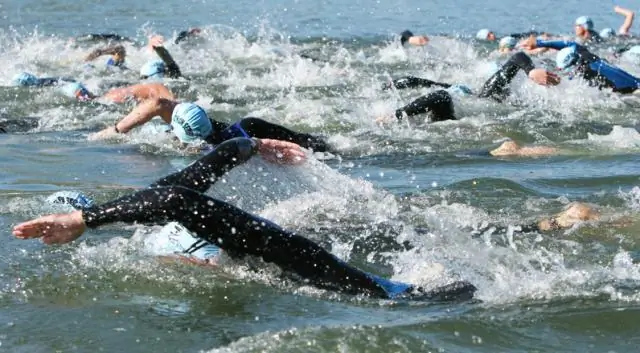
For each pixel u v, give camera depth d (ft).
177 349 18.49
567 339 19.20
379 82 56.75
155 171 34.63
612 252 24.94
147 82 54.95
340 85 55.31
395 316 20.17
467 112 46.37
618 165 36.17
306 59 64.28
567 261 24.21
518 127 43.78
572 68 52.85
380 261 24.14
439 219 27.61
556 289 22.00
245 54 66.90
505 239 25.93
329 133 42.93
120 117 45.39
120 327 19.48
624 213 28.09
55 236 20.08
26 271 22.45
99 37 71.41
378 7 101.50
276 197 25.13
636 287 22.18
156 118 43.55
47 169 34.53
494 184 32.22
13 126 43.45
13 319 19.72
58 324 19.54
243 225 20.88
